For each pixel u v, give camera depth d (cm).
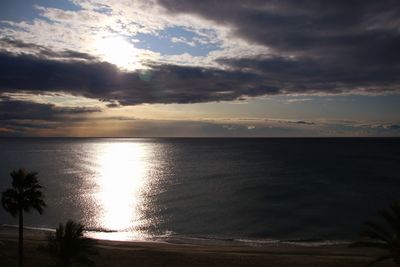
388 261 4512
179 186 11181
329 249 5309
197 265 4375
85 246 3444
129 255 4747
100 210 8012
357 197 8981
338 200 8638
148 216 7500
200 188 10719
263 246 5528
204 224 6838
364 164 17275
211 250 5219
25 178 3569
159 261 4519
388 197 8938
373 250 5247
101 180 12681
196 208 8075
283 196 9231
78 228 3512
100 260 4484
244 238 5975
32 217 7406
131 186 11331
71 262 3416
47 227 6725
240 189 10375
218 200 8888
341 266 4303
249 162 18925
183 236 6156
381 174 13238
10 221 7112
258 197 9150
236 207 8081
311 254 4991
